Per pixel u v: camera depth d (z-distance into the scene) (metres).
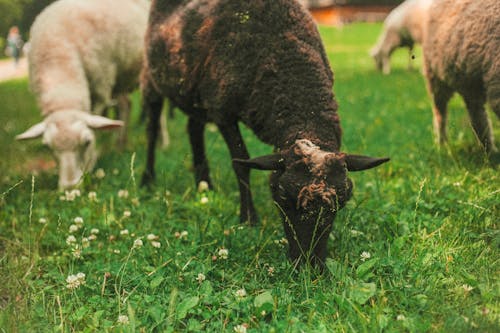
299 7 4.71
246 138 8.78
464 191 5.18
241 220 5.16
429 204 4.93
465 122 6.34
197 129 6.19
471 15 5.52
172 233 4.88
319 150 3.84
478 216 4.58
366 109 10.46
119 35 7.62
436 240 4.29
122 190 5.87
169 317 3.30
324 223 3.72
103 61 7.43
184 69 5.23
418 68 16.70
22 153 7.98
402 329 3.21
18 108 11.83
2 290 3.87
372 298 3.57
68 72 6.91
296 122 4.29
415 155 6.59
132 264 4.14
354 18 44.59
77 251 4.34
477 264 3.89
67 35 7.12
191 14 5.23
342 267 3.82
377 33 34.47
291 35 4.55
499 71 5.11
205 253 4.38
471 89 5.79
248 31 4.68
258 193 5.90
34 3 12.94
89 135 6.39
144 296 3.65
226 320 3.38
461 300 3.46
